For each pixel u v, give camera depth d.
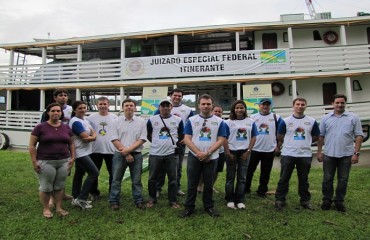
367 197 6.64
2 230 4.58
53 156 5.01
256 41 14.30
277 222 5.04
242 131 5.79
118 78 14.51
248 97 12.88
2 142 15.80
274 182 8.27
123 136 5.62
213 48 16.28
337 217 5.31
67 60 18.48
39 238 4.36
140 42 15.86
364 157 11.62
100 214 5.33
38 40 15.84
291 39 13.41
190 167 5.27
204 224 4.91
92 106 19.83
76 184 5.81
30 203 5.88
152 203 5.81
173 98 6.95
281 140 6.08
